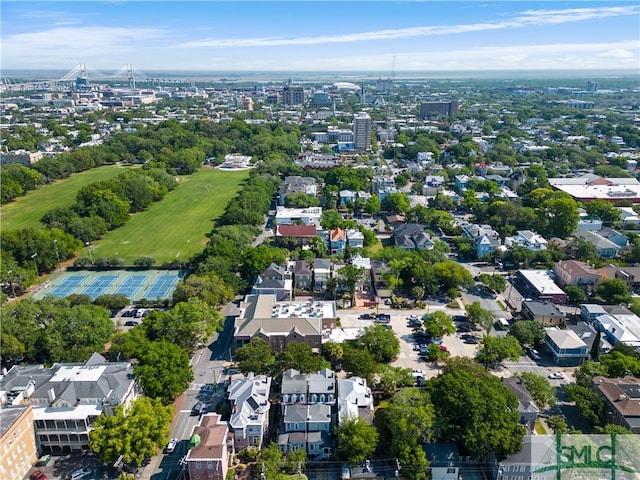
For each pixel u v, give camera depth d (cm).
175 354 15038
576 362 16762
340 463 12375
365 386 14475
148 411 12638
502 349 16300
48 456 12812
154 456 12781
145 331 17038
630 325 18175
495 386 13112
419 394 13150
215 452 11694
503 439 11700
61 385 13500
